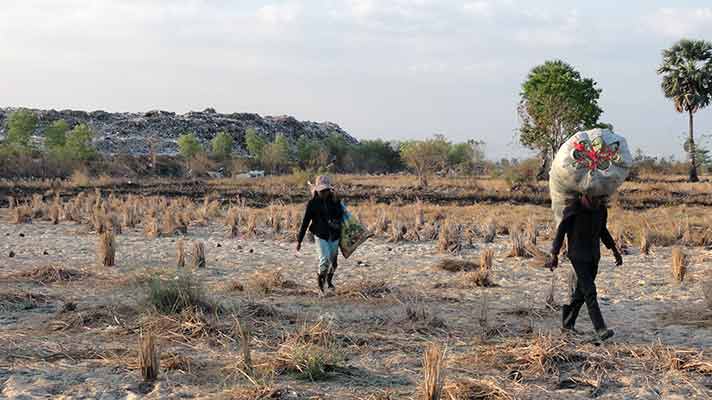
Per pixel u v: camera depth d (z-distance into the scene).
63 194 37.41
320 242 10.16
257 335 7.27
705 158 51.62
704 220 23.61
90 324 7.79
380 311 8.78
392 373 6.02
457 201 33.66
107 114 108.25
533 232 17.80
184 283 8.49
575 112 44.12
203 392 5.48
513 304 9.46
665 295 10.14
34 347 6.80
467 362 6.33
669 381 5.79
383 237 19.53
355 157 77.38
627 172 7.04
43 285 10.57
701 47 52.62
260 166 72.69
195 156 67.88
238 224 22.11
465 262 13.43
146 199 32.06
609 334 6.93
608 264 13.94
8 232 20.70
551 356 6.26
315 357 6.02
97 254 15.23
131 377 5.85
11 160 55.50
